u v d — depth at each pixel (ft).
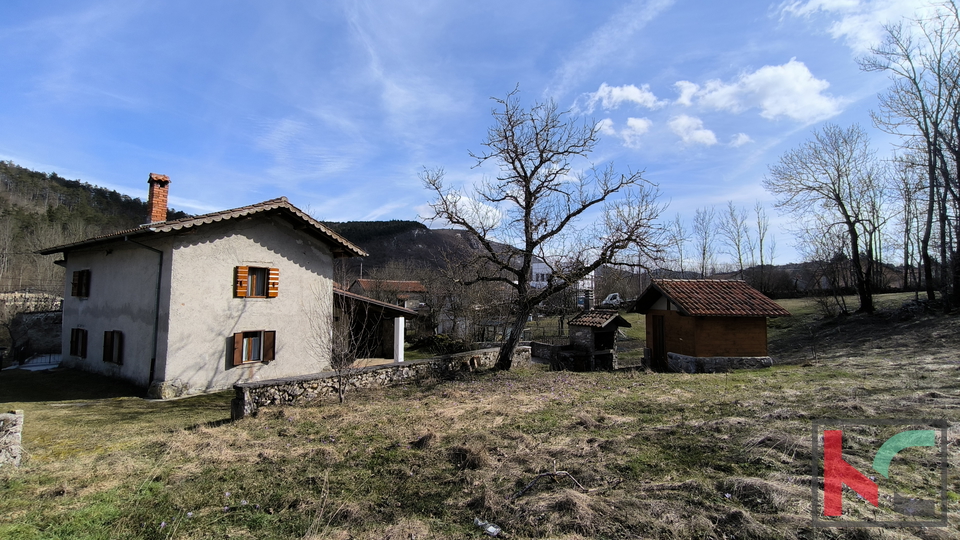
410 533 12.97
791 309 98.22
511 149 45.75
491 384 38.19
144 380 42.80
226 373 44.45
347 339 44.37
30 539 13.16
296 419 26.73
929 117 68.59
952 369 37.09
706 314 46.80
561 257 46.32
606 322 58.13
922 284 107.14
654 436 20.68
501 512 13.97
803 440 18.58
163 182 51.90
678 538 11.93
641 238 42.32
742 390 31.99
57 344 68.90
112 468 19.25
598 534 12.40
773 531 11.89
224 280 44.68
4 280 113.80
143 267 44.55
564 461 17.97
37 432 27.12
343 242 53.36
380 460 19.25
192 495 16.22
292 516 14.48
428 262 130.93
